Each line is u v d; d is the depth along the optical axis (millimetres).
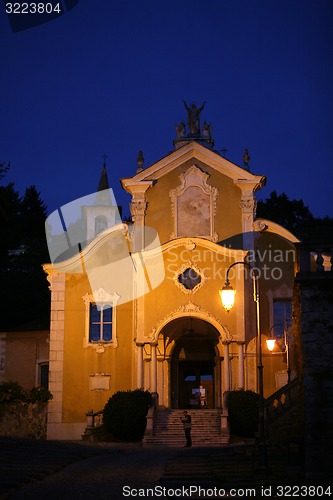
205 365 38844
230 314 35344
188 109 41562
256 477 19219
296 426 24500
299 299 20391
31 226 74188
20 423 35844
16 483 17625
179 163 39125
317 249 18766
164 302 35688
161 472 20438
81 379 36938
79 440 35000
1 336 43156
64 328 37500
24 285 57969
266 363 36250
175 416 34000
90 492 17062
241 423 32375
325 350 18016
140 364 35625
